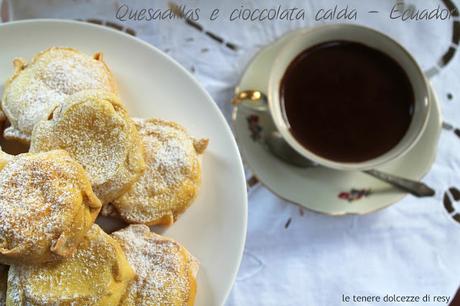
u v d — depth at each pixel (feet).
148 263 1.26
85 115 1.22
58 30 1.41
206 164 1.37
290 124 1.44
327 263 1.45
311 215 1.48
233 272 1.31
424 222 1.48
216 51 1.56
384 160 1.39
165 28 1.56
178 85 1.41
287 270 1.45
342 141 1.43
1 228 1.11
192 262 1.30
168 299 1.23
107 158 1.22
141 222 1.31
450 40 1.58
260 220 1.47
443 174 1.50
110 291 1.16
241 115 1.49
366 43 1.45
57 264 1.17
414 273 1.45
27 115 1.30
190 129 1.39
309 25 1.58
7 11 1.51
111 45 1.42
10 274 1.17
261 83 1.49
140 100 1.40
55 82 1.33
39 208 1.12
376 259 1.46
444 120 1.53
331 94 1.45
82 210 1.15
